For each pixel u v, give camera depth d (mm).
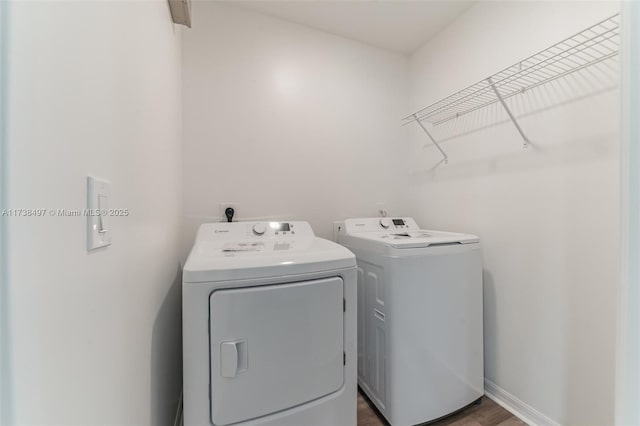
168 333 1186
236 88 1755
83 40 449
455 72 1881
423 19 1879
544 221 1363
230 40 1740
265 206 1837
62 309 382
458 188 1860
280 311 948
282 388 954
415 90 2258
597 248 1180
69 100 405
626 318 551
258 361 919
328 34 2029
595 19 1168
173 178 1342
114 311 570
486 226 1658
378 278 1443
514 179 1502
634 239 540
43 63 344
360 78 2145
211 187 1697
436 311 1404
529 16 1419
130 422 661
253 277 922
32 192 321
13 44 292
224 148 1728
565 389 1281
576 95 1236
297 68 1929
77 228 424
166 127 1163
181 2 1190
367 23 1927
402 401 1340
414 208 2264
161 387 1021
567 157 1272
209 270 883
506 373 1538
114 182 580
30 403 316
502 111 1566
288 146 1904
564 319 1286
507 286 1535
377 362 1457
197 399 869
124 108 647
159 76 1018
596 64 1169
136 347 717
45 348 343
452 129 1908
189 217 1647
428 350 1386
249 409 912
